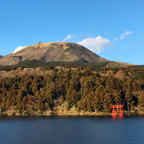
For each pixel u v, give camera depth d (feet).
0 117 478.18
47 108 542.57
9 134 273.54
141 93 568.00
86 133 273.75
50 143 221.66
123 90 568.41
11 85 609.42
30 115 520.42
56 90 586.45
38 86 606.14
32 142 227.20
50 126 337.93
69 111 531.91
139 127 315.58
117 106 492.95
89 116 473.67
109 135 258.37
